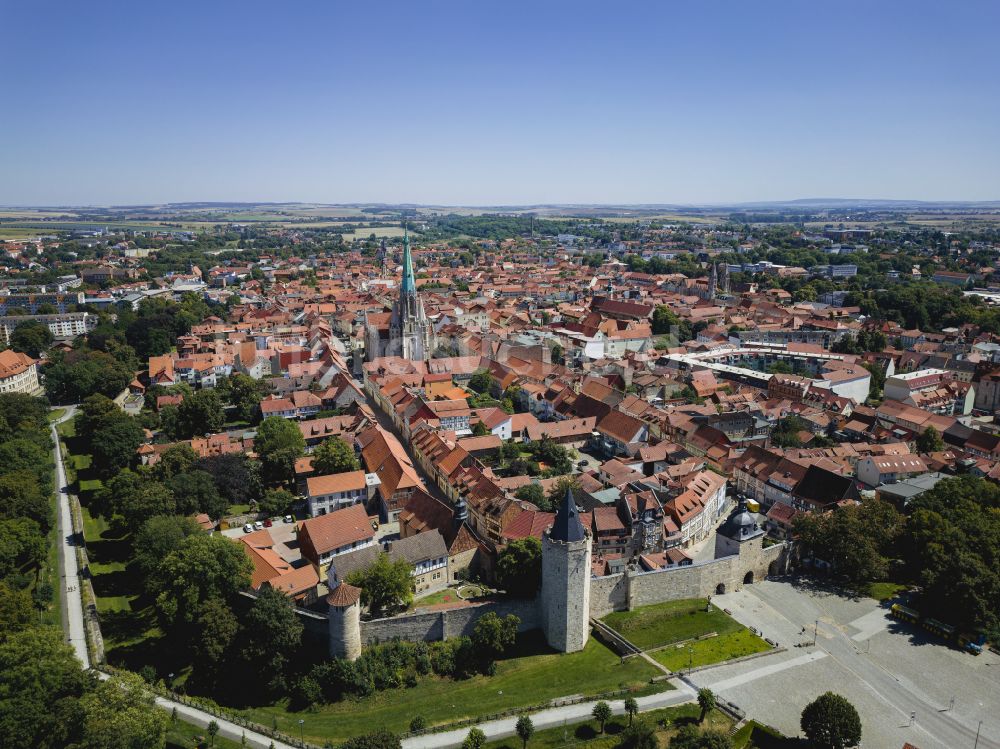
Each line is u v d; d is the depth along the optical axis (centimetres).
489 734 12269
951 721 12650
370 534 17138
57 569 17388
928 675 13800
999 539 16388
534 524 16588
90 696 11556
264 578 15300
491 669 13962
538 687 13488
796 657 14312
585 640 14750
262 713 13038
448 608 15000
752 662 14125
